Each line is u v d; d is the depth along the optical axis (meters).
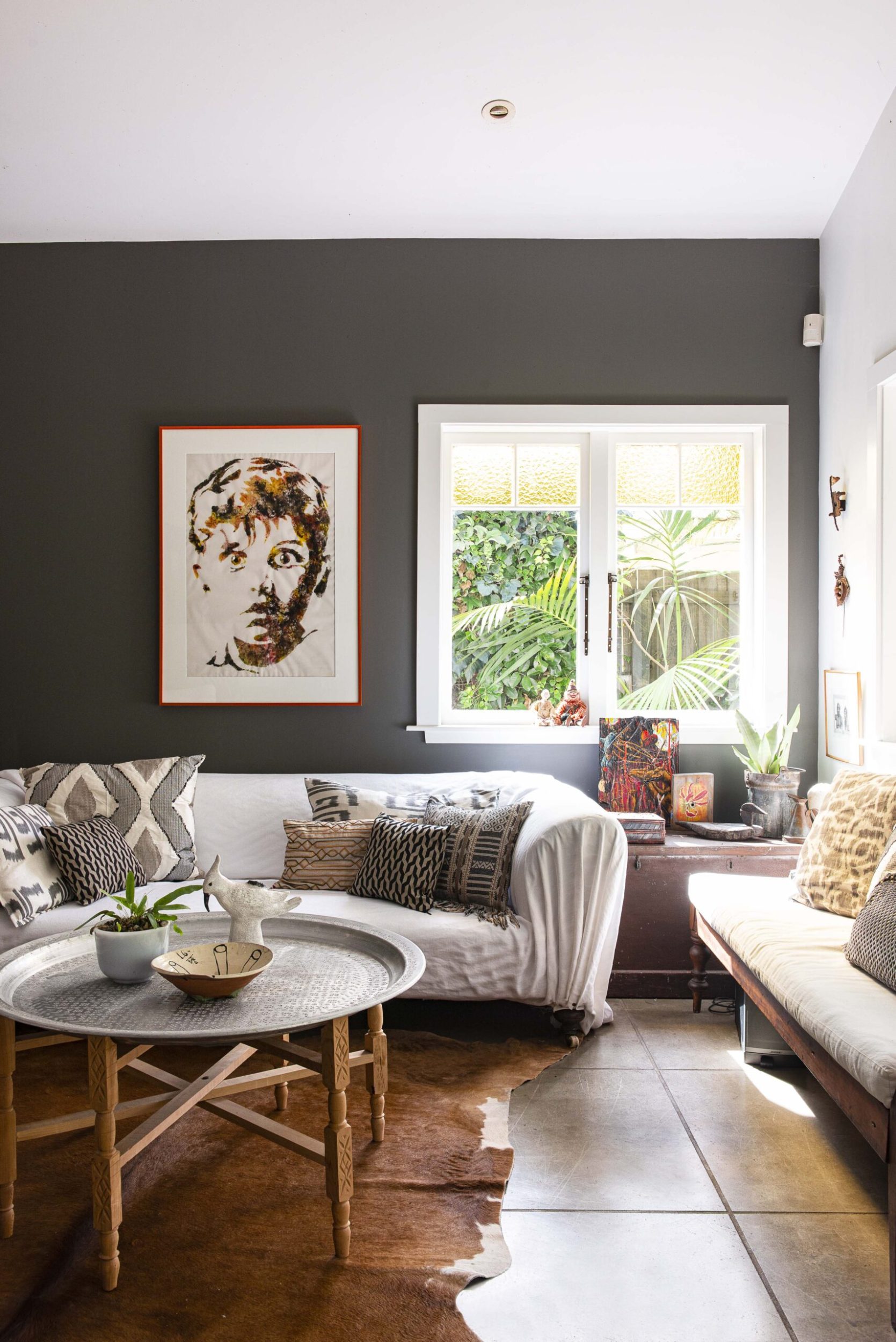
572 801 3.08
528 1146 2.28
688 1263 1.83
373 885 3.03
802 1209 2.02
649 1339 1.62
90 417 3.80
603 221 3.68
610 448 3.84
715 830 3.40
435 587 3.76
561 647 3.85
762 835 3.47
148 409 3.80
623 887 3.01
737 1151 2.26
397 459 3.78
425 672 3.76
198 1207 1.99
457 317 3.78
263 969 1.97
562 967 2.88
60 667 3.81
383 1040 2.28
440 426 3.76
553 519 3.86
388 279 3.78
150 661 3.82
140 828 3.34
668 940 3.34
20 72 2.97
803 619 3.79
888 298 3.11
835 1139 2.32
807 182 3.47
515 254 3.78
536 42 2.84
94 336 3.80
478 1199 2.03
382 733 3.80
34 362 3.81
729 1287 1.76
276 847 3.46
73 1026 1.77
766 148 3.29
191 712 3.82
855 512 3.40
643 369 3.78
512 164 3.37
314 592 3.78
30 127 3.19
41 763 3.82
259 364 3.79
